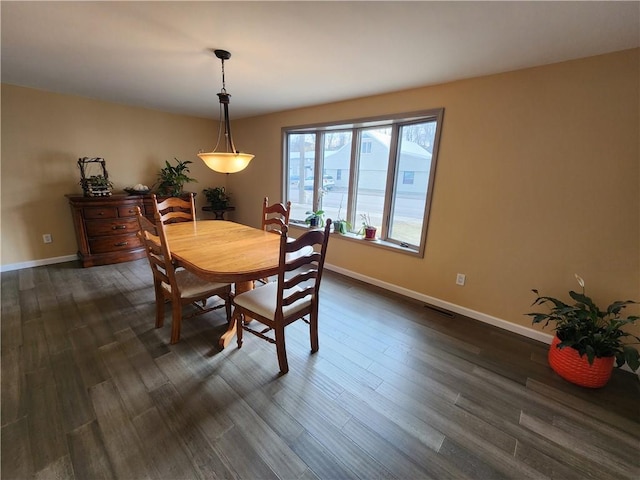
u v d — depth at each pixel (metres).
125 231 3.70
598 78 1.82
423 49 1.83
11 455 1.28
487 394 1.72
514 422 1.53
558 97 1.96
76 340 2.11
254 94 3.10
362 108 3.07
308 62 2.14
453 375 1.87
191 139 4.64
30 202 3.38
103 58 2.17
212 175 5.04
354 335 2.29
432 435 1.44
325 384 1.76
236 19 1.56
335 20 1.54
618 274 1.92
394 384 1.78
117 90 3.12
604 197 1.89
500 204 2.31
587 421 1.55
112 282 3.11
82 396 1.61
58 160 3.49
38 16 1.55
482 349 2.15
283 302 1.74
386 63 2.09
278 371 1.86
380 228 3.41
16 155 3.22
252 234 2.53
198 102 3.61
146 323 2.35
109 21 1.60
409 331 2.37
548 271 2.18
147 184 4.27
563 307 1.89
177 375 1.79
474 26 1.53
